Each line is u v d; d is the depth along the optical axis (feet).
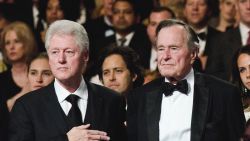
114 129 39.06
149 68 60.85
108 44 62.64
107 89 40.01
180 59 37.91
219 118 38.06
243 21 60.75
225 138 38.22
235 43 60.34
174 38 37.76
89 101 38.83
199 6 61.77
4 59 61.98
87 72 59.16
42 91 38.93
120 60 49.88
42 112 38.19
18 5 64.34
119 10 62.90
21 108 38.42
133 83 50.47
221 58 59.82
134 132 39.04
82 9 64.28
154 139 38.01
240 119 38.52
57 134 37.68
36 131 37.96
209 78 39.27
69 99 38.40
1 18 63.77
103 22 63.36
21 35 62.69
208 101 38.22
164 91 38.81
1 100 41.52
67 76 37.14
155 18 61.67
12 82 60.49
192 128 37.76
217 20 61.77
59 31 37.09
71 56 36.99
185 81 38.65
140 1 62.95
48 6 64.39
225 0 61.52
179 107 38.60
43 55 55.16
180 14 62.59
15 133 38.11
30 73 54.70
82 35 37.45
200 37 61.26
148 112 38.73
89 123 38.34
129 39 62.49
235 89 38.83
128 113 39.45
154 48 61.31
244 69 48.55
